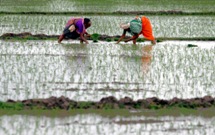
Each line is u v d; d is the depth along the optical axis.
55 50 49.16
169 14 77.38
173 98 33.03
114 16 74.81
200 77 39.50
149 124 28.81
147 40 57.00
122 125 28.53
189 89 36.22
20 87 35.59
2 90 34.81
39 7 82.25
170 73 40.44
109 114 30.38
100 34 59.28
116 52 48.81
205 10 81.50
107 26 65.38
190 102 32.56
